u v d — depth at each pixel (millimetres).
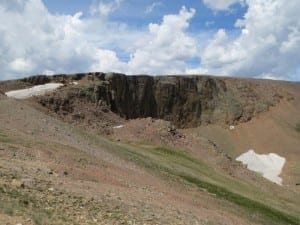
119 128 93812
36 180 26906
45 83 141500
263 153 184625
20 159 33719
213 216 37406
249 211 53906
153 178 50281
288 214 62438
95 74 152375
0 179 24812
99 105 126875
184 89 197875
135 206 28531
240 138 194125
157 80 188500
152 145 84812
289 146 189000
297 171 160125
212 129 196375
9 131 47312
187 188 53875
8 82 135750
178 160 77062
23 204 21938
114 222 23438
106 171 41000
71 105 114062
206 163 82875
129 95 173125
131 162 57406
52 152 40656
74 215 22719
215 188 61406
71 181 30250
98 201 26641
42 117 62156
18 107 61906
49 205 23094
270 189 86062
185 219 29984
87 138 62438
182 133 94625
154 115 185625
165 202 34406
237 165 91375
